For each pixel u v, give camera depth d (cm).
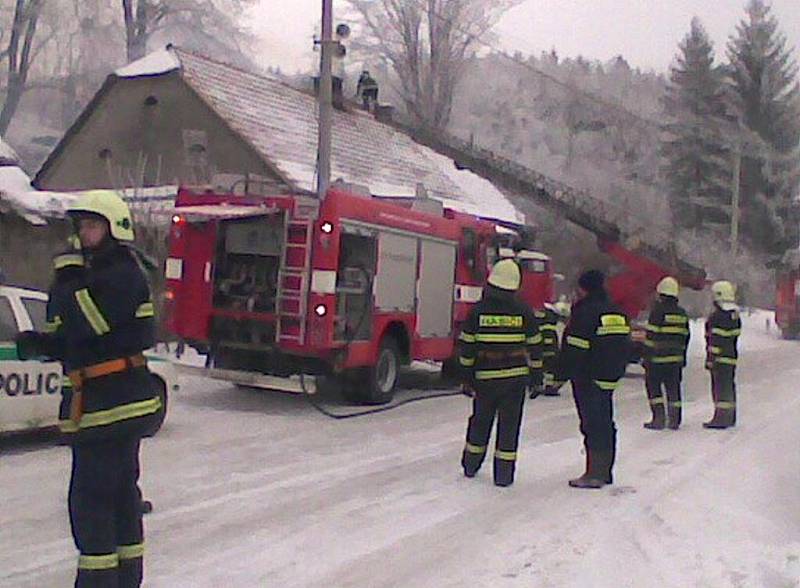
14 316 962
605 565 670
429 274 1549
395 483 924
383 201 1473
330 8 1734
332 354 1328
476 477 961
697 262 4875
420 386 1745
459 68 4522
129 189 2320
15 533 705
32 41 4453
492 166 3073
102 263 490
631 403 1691
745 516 820
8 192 1734
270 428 1211
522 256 1866
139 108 2902
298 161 2720
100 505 493
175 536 714
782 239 5984
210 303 1351
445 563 669
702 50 6375
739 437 1289
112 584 496
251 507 809
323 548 698
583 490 916
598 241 2462
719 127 6091
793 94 6278
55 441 1044
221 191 1362
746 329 4509
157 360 1161
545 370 1612
